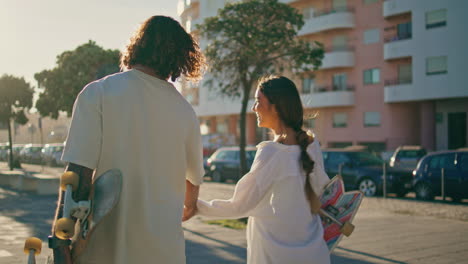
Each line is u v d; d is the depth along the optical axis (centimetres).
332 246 246
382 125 3719
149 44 187
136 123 177
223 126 5034
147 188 177
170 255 179
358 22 3822
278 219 235
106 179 162
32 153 3800
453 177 1421
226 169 2183
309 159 237
